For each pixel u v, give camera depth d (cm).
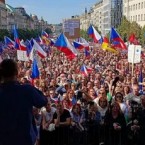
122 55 4666
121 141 1198
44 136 1152
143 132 1227
